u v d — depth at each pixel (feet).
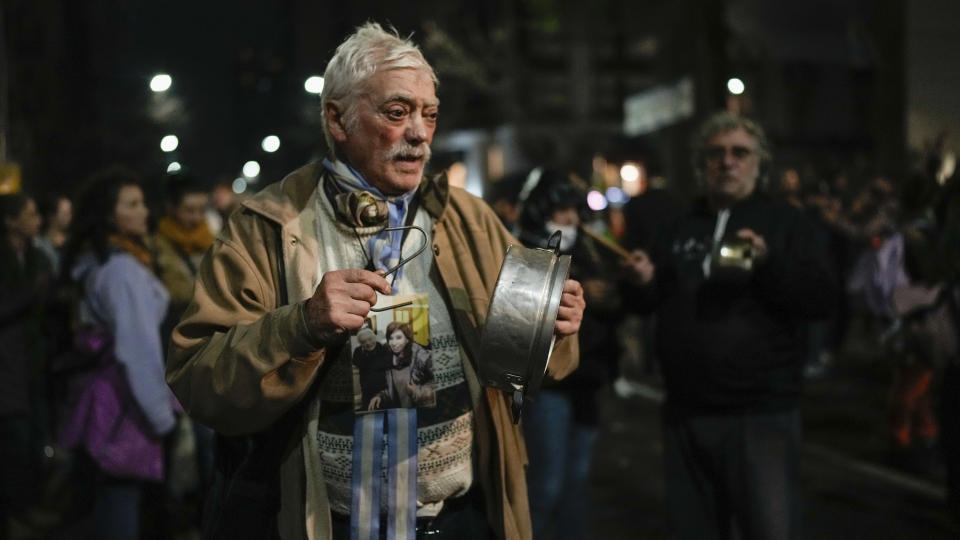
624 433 23.72
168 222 15.43
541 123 124.26
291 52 142.31
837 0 35.47
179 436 15.10
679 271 11.81
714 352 11.18
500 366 6.23
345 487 6.68
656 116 38.81
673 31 37.27
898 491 18.07
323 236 6.90
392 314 6.75
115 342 12.05
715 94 34.32
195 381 6.23
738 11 35.45
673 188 38.58
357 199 6.71
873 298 20.24
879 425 23.15
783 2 35.22
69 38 82.43
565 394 13.19
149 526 13.08
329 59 7.20
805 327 11.76
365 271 6.02
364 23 6.93
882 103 35.58
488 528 7.12
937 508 17.06
